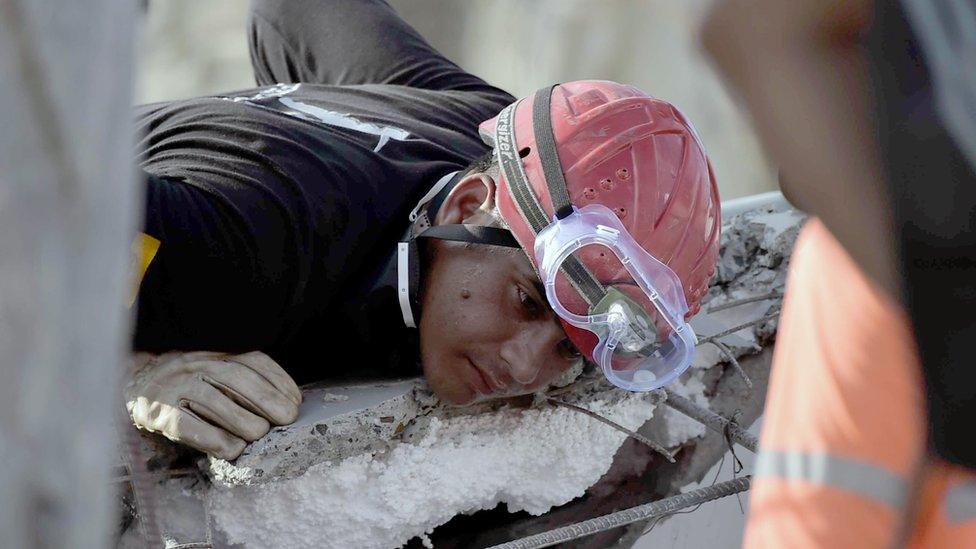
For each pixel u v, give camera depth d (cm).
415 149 369
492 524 382
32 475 106
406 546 363
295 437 316
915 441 207
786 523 221
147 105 370
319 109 380
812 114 138
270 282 318
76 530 110
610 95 339
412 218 346
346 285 343
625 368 325
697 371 425
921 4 146
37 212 105
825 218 154
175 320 313
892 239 159
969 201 156
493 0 1016
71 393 109
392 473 339
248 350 331
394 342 351
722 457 423
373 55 459
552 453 374
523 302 322
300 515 328
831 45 135
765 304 450
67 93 106
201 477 323
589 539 390
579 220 311
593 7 941
